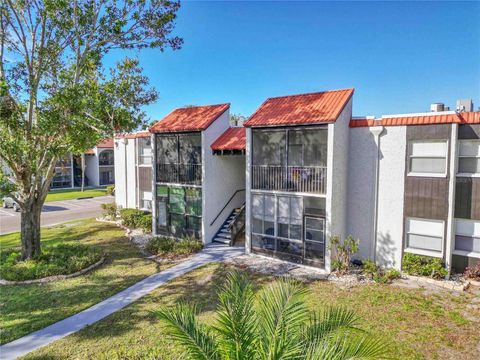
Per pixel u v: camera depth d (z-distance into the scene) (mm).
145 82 17656
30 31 14555
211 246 18469
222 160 19547
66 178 53000
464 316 10234
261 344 5242
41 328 9984
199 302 11469
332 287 12594
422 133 13320
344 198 15102
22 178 15383
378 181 14531
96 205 36750
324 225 14219
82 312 10992
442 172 13086
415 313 10445
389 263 14445
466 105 13836
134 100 17547
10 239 22000
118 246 19141
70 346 8977
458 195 12977
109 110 15945
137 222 23109
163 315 5613
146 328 9836
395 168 14078
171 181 20094
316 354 4809
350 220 15438
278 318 5613
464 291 12016
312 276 13758
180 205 19812
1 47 14141
